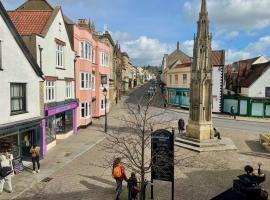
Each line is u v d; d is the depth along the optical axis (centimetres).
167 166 1151
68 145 2122
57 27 2167
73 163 1689
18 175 1474
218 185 1358
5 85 1454
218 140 2155
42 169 1575
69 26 2556
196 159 1795
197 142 2092
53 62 2094
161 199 1203
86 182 1388
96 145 2131
